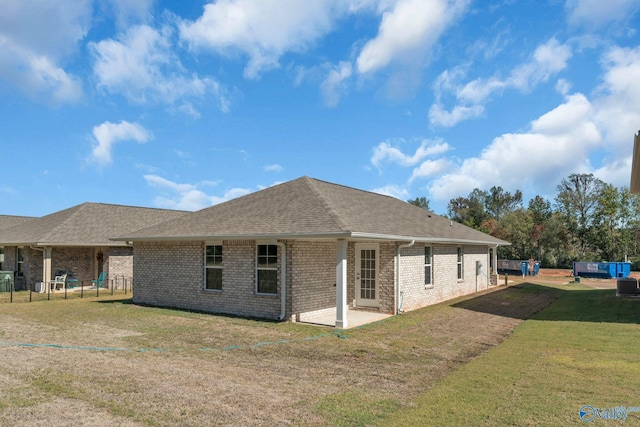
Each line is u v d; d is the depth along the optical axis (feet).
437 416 17.21
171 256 51.16
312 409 18.19
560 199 185.06
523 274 123.13
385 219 49.08
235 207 52.85
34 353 28.09
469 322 41.19
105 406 18.35
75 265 80.07
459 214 242.78
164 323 39.55
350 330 36.50
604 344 30.66
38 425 16.31
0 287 72.43
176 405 18.54
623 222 163.63
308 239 40.83
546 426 15.99
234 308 44.73
